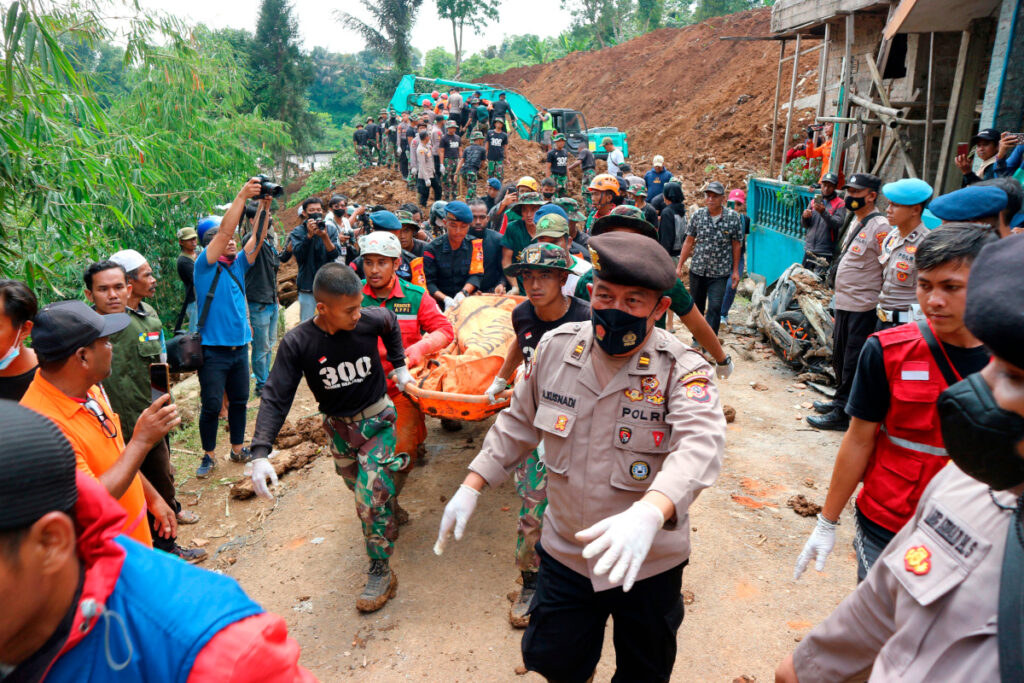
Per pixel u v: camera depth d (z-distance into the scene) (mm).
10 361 2965
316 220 7812
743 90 24938
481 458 2496
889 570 1363
